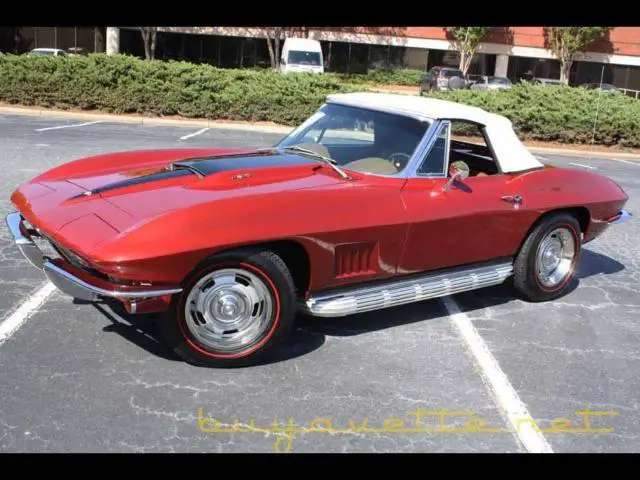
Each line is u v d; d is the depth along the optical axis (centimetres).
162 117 1808
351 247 380
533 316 479
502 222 450
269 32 3456
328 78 1881
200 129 1673
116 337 392
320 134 468
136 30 3528
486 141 468
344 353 394
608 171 1371
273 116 1831
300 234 352
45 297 445
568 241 508
